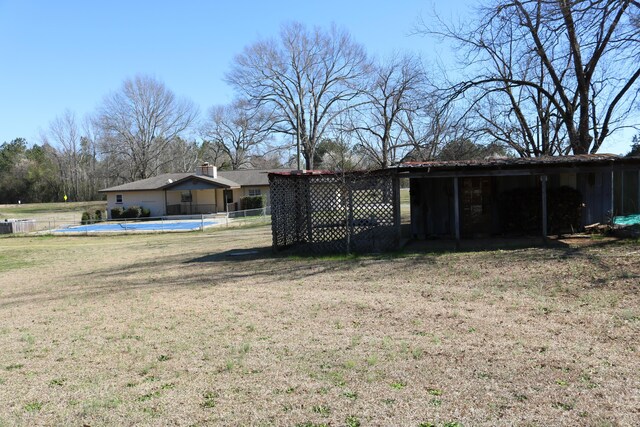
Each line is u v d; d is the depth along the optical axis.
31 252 19.84
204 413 3.72
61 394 4.32
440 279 8.16
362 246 12.55
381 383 4.04
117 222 34.91
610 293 6.34
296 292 8.09
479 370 4.16
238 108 53.22
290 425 3.43
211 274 10.92
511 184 13.16
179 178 41.50
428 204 13.38
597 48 17.53
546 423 3.21
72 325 6.98
